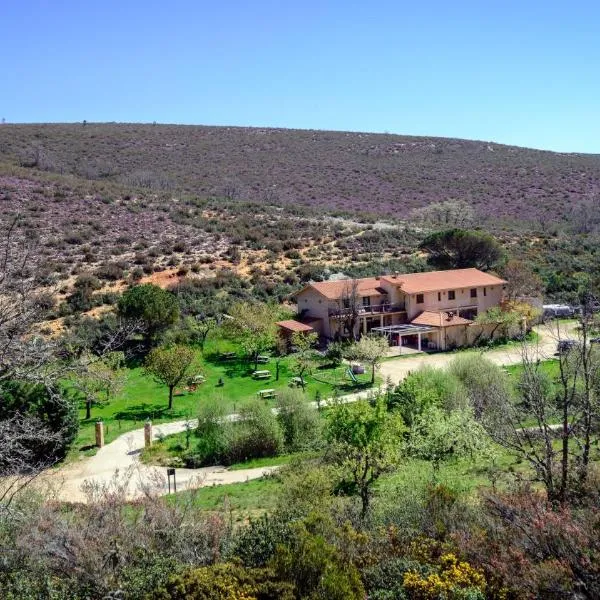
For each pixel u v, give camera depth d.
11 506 13.37
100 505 14.73
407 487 19.45
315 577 11.45
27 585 11.53
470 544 12.55
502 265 70.12
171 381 39.66
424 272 65.75
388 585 11.90
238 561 12.32
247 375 45.88
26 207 72.31
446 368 37.53
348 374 45.12
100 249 65.88
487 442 24.55
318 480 21.44
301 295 57.78
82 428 36.31
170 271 63.53
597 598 10.25
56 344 13.47
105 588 11.58
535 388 18.30
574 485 15.87
